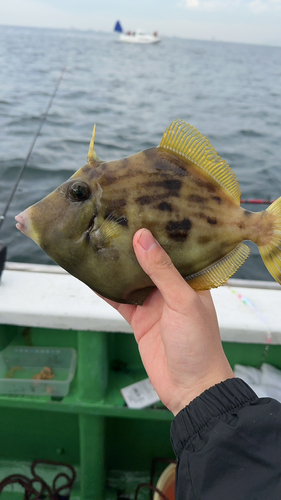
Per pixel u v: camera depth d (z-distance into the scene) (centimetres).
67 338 58
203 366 29
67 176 173
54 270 58
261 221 29
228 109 403
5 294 51
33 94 379
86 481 54
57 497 55
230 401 25
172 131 27
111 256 28
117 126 284
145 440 60
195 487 22
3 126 255
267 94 533
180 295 28
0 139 224
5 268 58
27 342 58
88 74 560
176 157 28
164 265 27
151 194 27
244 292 55
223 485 21
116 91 450
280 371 55
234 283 58
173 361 30
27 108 315
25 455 60
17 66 564
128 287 29
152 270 28
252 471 21
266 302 53
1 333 55
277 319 50
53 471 59
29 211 28
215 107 407
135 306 38
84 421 52
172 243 28
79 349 49
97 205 27
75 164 189
